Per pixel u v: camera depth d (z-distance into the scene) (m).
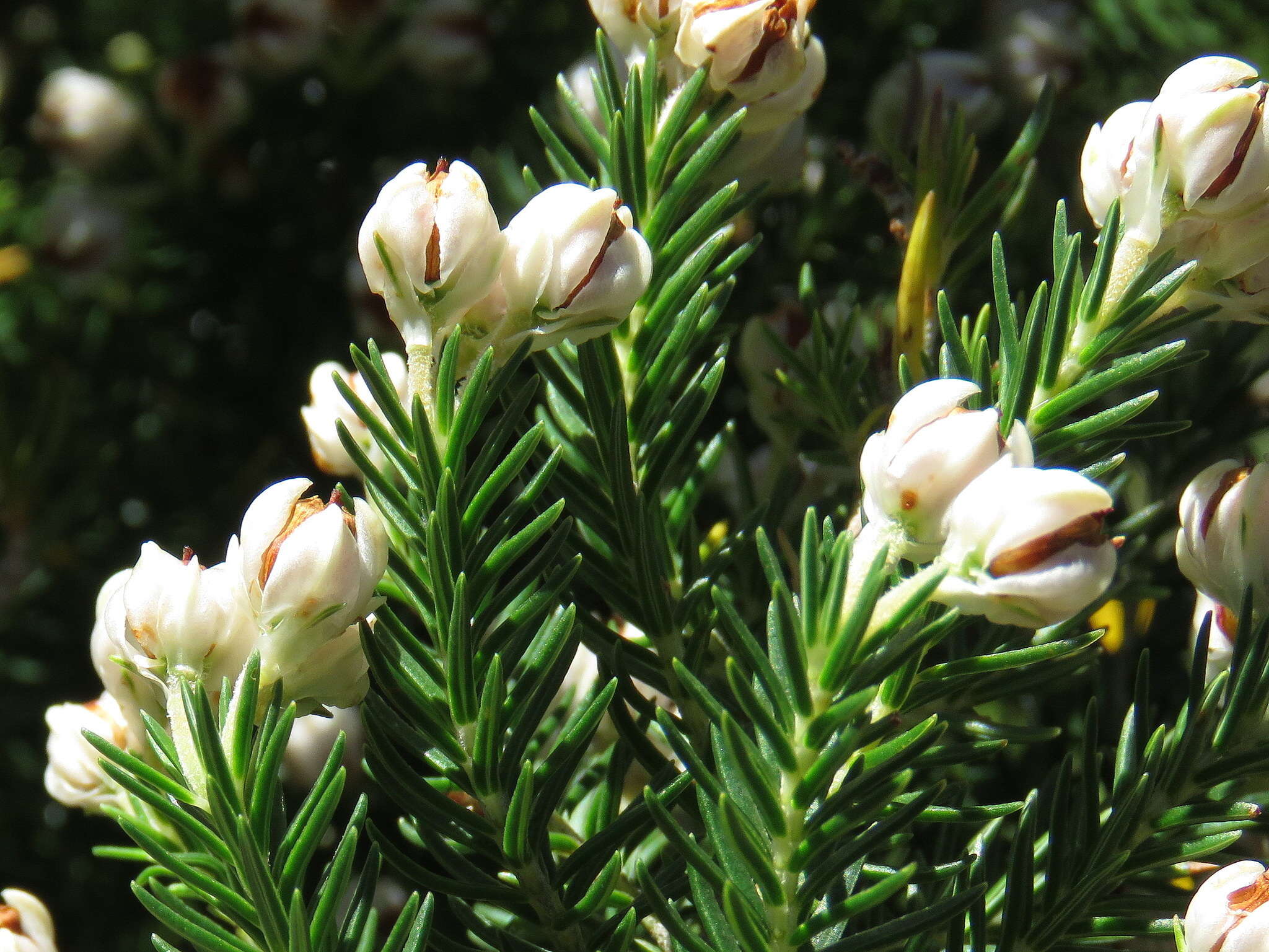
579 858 0.41
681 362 0.43
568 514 0.43
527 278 0.40
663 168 0.43
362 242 0.40
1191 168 0.40
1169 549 0.49
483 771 0.40
